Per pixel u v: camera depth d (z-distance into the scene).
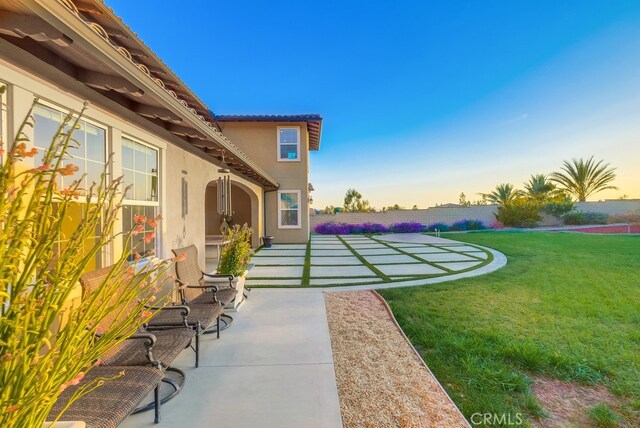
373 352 3.66
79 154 3.17
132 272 1.68
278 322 4.66
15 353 1.15
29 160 2.53
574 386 2.95
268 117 15.38
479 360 3.41
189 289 4.49
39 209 1.32
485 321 4.58
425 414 2.54
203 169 6.70
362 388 2.91
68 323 1.31
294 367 3.29
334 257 11.59
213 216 15.67
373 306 5.46
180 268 4.39
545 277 7.42
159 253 4.73
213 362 3.40
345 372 3.20
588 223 24.39
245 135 15.91
